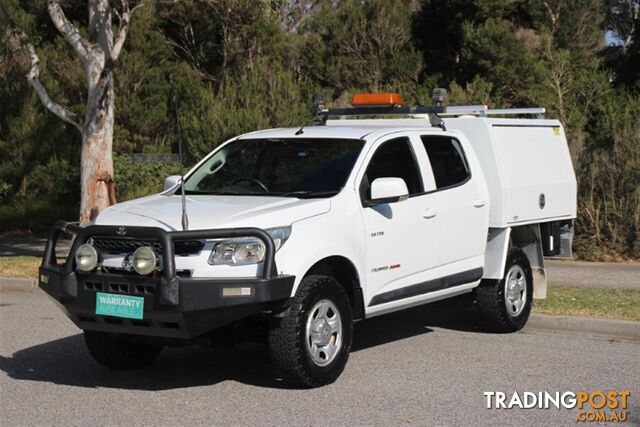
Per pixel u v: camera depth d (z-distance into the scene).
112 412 6.61
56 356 8.48
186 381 7.53
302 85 24.94
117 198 20.83
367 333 9.61
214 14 37.62
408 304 8.27
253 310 6.65
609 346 8.98
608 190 15.27
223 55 38.81
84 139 14.38
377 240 7.77
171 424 6.30
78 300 6.91
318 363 7.11
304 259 6.93
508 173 9.43
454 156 9.00
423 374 7.75
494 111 10.61
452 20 39.75
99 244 7.02
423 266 8.32
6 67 20.88
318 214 7.25
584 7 40.44
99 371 7.90
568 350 8.77
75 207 20.67
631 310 10.03
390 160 8.23
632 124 16.06
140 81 33.06
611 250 15.06
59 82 31.19
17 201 20.59
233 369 7.96
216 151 8.59
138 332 6.85
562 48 38.25
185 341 7.16
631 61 36.78
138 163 22.25
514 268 9.54
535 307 10.24
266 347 8.79
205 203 7.44
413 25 40.59
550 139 10.39
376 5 37.97
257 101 20.55
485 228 9.12
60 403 6.86
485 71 36.06
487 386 7.38
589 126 23.92
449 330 9.74
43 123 20.94
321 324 7.11
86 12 34.00
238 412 6.58
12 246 17.30
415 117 10.85
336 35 38.09
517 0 40.34
